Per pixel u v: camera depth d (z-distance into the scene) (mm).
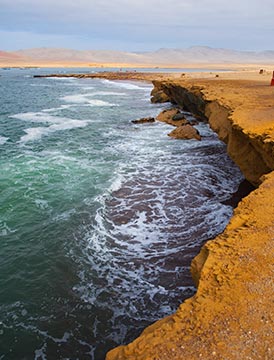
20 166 13633
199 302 3434
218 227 8594
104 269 7055
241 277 3699
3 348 5215
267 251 4086
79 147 16906
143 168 13461
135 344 3096
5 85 58031
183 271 6938
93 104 34219
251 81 26094
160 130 20734
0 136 19141
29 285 6609
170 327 3201
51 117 26172
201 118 23094
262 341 2951
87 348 5215
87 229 8625
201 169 13273
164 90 33688
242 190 11125
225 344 2941
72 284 6637
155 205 9953
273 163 7629
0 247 7836
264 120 9477
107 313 5906
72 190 11109
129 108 31250
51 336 5441
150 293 6371
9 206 9891
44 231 8539
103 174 12688
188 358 2834
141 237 8219
